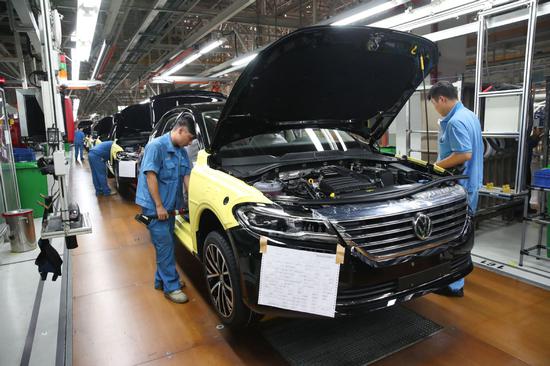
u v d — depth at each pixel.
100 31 8.80
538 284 3.21
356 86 3.02
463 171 2.98
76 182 9.77
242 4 5.94
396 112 3.42
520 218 5.16
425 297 3.07
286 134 3.43
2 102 4.88
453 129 2.89
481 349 2.39
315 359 2.32
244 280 2.15
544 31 8.89
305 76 2.72
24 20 6.18
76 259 4.11
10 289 3.44
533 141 5.20
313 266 2.01
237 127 2.91
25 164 5.75
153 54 14.12
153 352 2.45
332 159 3.00
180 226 3.65
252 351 2.43
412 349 2.40
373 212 2.11
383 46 2.66
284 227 2.06
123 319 2.85
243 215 2.20
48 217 2.57
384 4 4.63
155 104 6.25
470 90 5.17
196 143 3.87
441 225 2.36
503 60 11.24
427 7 4.31
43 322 2.83
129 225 5.48
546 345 2.42
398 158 3.28
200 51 8.48
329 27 2.35
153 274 3.69
